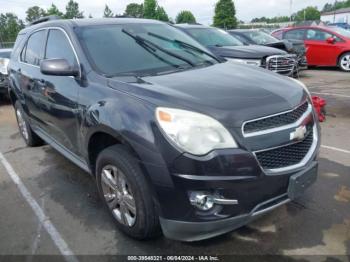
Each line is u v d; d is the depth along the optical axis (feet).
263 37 37.29
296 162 8.67
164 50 12.09
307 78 35.63
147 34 12.76
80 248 9.56
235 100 8.23
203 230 8.02
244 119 7.80
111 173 9.77
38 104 13.89
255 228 9.98
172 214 8.06
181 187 7.70
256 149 7.84
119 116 8.63
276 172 8.10
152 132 7.92
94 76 10.37
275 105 8.32
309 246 9.17
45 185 13.34
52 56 12.96
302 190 8.67
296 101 8.95
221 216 7.90
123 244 9.60
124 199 9.34
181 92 8.58
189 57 12.11
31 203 12.04
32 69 14.51
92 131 9.67
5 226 10.77
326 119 20.24
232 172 7.61
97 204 11.75
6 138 19.70
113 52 11.27
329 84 31.53
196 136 7.57
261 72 10.88
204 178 7.55
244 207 7.92
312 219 10.29
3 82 28.71
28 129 17.07
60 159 15.85
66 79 11.44
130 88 9.14
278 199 8.41
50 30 13.60
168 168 7.72
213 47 27.40
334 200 11.29
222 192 7.68
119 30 12.42
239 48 27.27
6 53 31.83
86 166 11.37
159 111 8.01
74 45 11.44
